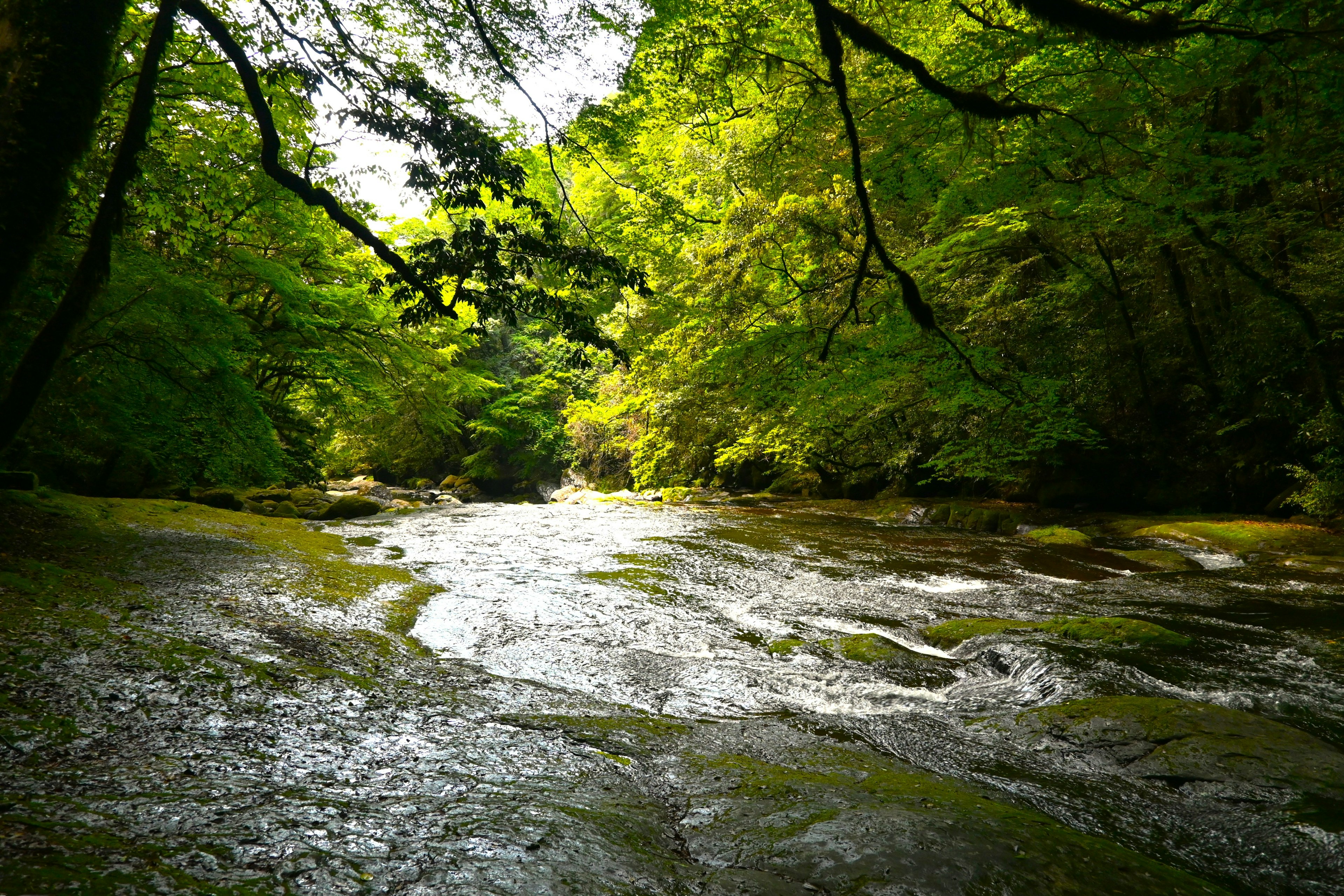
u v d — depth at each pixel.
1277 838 3.04
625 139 8.23
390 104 6.08
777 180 13.68
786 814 2.65
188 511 10.52
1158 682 5.04
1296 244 12.80
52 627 3.81
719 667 5.49
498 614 6.75
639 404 22.50
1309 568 9.30
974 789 3.43
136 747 2.67
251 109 11.63
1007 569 9.70
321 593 6.69
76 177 6.09
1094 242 14.67
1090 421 16.23
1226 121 12.45
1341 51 6.29
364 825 2.17
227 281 15.77
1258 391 14.30
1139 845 2.99
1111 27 4.70
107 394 10.21
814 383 11.31
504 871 1.94
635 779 3.14
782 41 9.57
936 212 12.51
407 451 39.09
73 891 1.54
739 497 22.91
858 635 6.17
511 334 36.41
